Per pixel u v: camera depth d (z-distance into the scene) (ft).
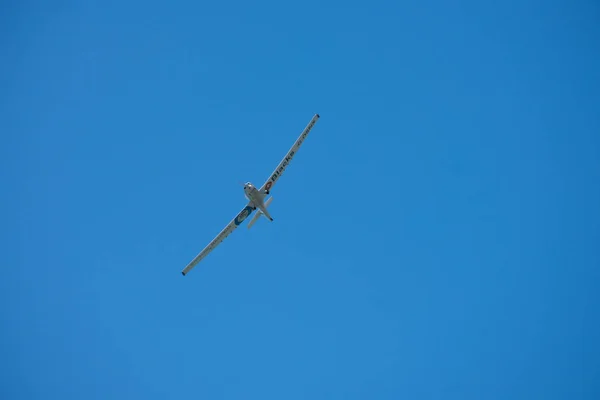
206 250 546.26
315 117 545.03
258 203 538.06
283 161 539.70
